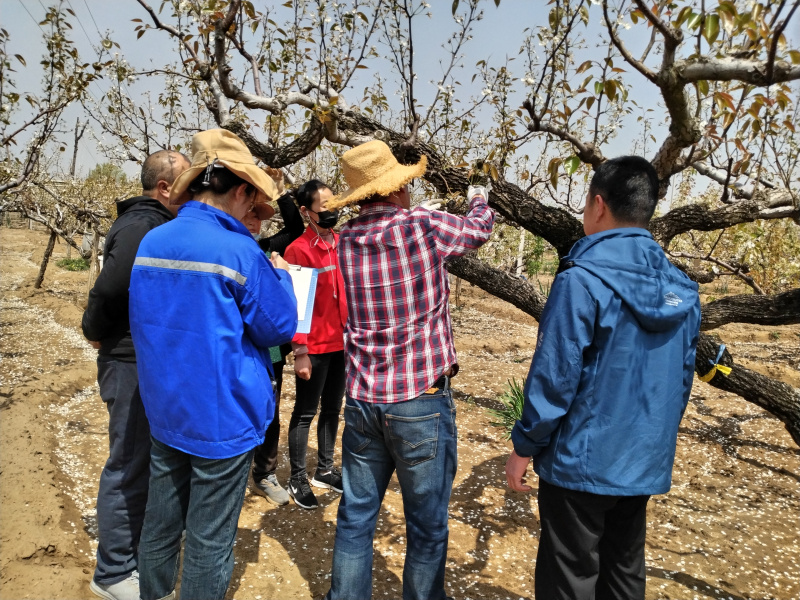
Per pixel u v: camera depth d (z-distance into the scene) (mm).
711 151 3271
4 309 10883
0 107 4414
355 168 2211
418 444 2115
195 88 5258
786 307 4062
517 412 4941
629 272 1768
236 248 1854
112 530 2371
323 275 3285
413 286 2111
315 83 3883
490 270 4531
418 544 2256
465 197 3979
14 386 5625
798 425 3980
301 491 3455
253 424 1951
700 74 2506
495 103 3684
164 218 2439
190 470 2045
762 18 2035
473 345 8906
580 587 1897
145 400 1958
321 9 3477
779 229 7957
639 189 1872
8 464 3580
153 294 1885
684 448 5027
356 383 2199
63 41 4652
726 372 3148
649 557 3205
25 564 2623
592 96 2982
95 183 16047
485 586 2824
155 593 2062
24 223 32031
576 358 1750
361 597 2281
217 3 3523
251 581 2734
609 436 1779
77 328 9289
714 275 4961
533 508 3666
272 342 1974
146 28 3881
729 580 2996
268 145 4992
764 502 4016
